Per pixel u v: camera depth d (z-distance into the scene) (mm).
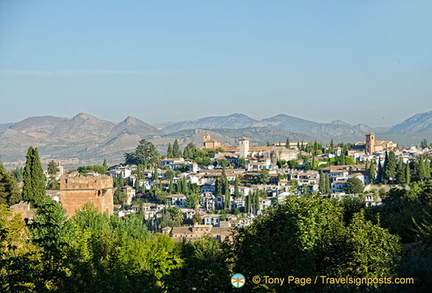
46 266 27234
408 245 46281
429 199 60750
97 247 42531
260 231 39562
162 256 47281
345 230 37312
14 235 37031
